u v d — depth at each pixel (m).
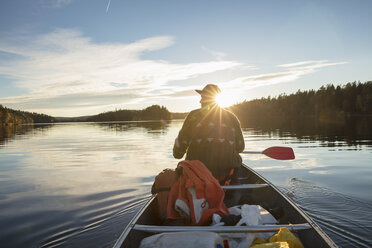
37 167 6.57
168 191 2.42
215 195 2.11
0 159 8.05
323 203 3.46
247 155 7.88
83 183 4.84
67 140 15.16
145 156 7.97
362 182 4.48
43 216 3.23
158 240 1.57
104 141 13.70
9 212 3.39
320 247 1.54
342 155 7.28
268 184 2.83
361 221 2.87
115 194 4.09
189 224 2.09
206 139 2.66
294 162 6.49
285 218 2.30
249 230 1.69
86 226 2.92
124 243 1.49
